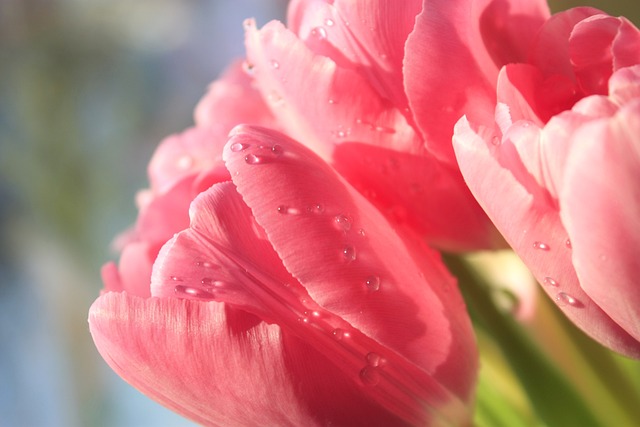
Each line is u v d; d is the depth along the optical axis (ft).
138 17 2.55
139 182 2.52
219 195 0.67
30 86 2.37
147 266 0.74
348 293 0.66
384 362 0.68
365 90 0.69
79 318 2.36
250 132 0.68
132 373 0.69
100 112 2.52
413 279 0.69
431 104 0.67
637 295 0.61
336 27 0.70
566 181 0.59
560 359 0.78
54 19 2.44
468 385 0.70
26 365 2.54
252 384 0.67
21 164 2.33
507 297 0.82
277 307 0.67
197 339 0.66
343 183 0.68
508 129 0.62
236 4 2.72
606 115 0.60
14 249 2.40
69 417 2.44
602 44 0.65
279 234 0.66
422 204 0.70
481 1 0.68
